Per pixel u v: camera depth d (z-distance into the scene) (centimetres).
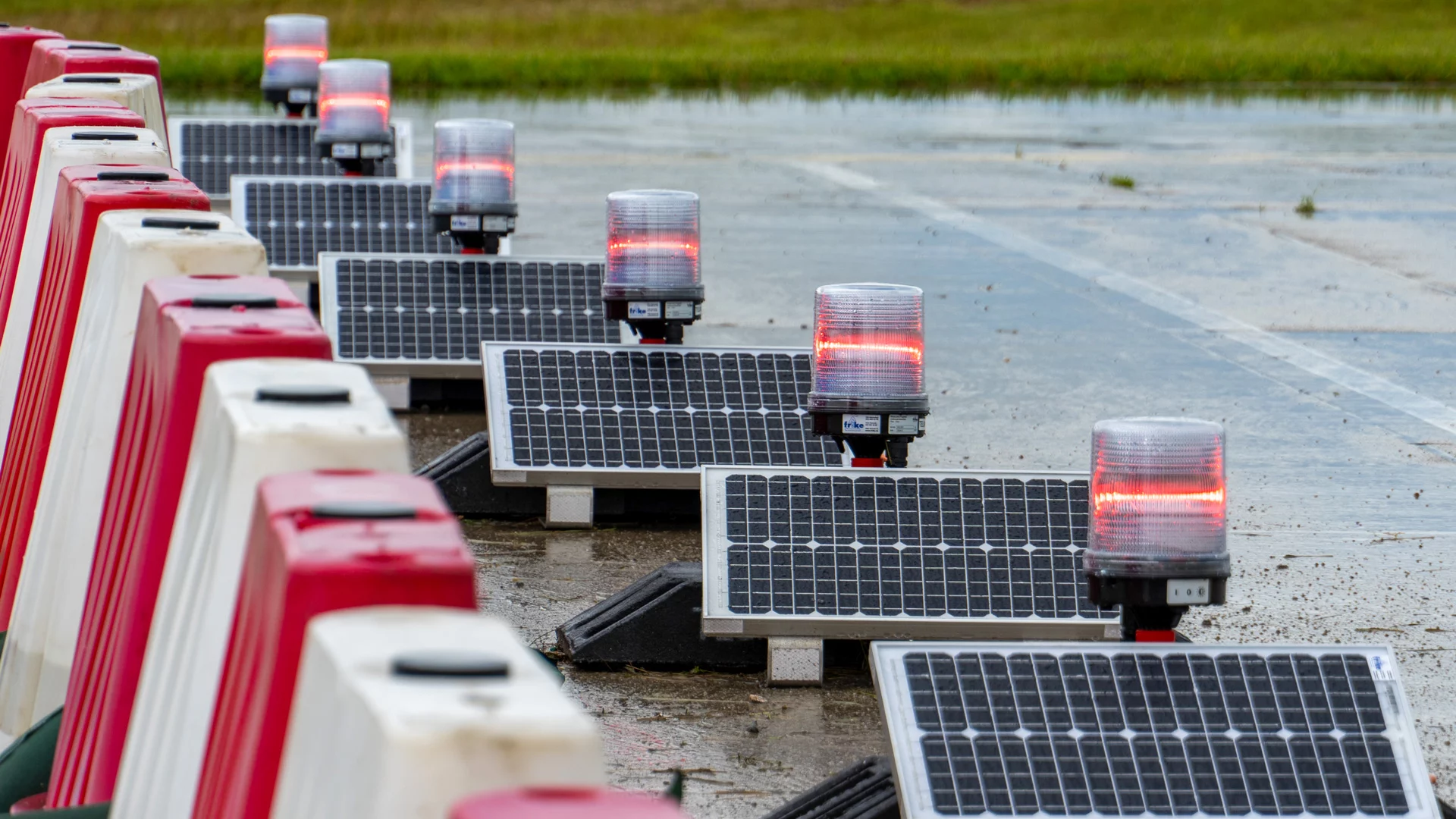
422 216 3588
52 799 1068
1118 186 6594
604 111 9125
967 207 5962
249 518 729
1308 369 3622
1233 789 1273
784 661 1775
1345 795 1277
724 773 1555
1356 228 5653
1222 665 1337
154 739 815
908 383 1878
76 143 1748
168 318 964
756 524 1805
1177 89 11431
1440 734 1705
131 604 935
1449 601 2144
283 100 4675
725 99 10169
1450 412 3269
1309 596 2152
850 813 1322
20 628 1323
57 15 14725
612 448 2338
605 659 1830
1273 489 2705
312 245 3494
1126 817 1253
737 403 2378
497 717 466
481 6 16700
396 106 9100
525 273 3030
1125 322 4078
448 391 3014
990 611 1761
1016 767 1268
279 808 546
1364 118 9394
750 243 5075
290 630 586
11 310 1844
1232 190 6556
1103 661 1333
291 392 783
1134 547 1358
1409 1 16875
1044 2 17600
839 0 17825
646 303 2388
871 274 4644
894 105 10038
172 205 1462
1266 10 16612
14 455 1703
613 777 1530
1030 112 9625
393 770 451
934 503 1830
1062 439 2967
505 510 2391
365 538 616
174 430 915
